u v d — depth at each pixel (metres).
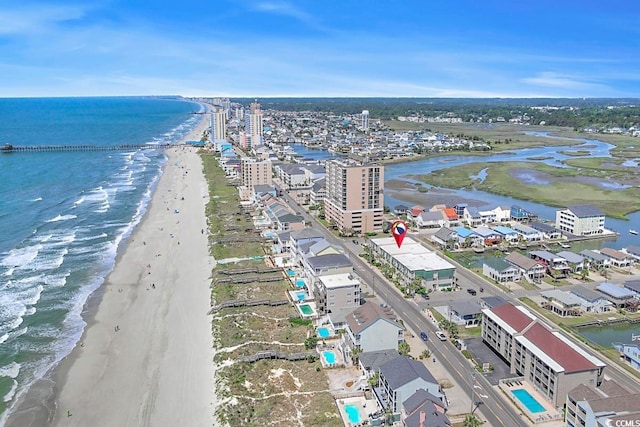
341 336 127.69
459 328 134.88
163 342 127.12
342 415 96.69
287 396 103.00
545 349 105.31
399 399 94.75
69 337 130.88
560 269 176.12
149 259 186.38
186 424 95.62
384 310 127.44
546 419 96.12
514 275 170.12
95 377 112.56
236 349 120.44
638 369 116.31
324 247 163.62
